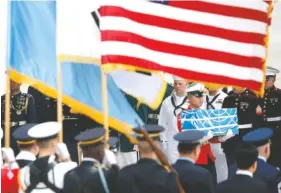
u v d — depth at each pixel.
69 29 19.00
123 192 14.59
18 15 19.09
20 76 19.06
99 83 20.05
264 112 24.88
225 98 24.44
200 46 19.81
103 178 14.73
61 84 19.14
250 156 14.38
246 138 16.62
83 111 19.89
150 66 19.09
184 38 19.62
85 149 15.11
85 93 19.92
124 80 20.80
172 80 24.12
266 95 24.97
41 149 15.38
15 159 17.25
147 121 24.09
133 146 23.72
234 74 20.16
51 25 19.36
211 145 23.22
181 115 22.19
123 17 18.75
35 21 19.22
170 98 23.61
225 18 20.09
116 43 18.61
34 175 15.12
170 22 19.47
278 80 27.55
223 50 20.06
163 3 19.41
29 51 19.17
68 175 14.88
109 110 20.23
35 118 23.73
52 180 15.09
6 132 18.27
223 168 23.55
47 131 15.41
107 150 15.81
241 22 20.25
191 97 23.03
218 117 22.25
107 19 18.62
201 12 19.84
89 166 14.93
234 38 20.19
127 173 14.68
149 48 19.17
